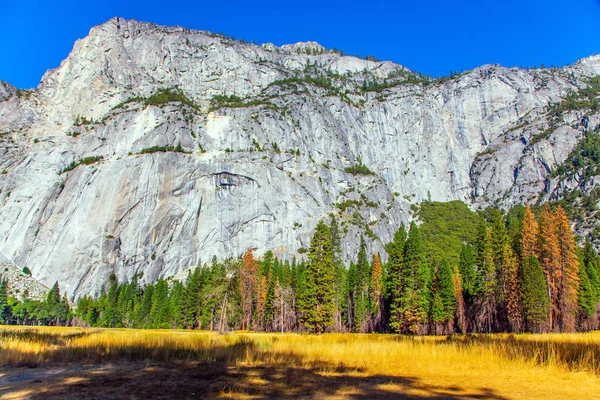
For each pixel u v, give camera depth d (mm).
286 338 38125
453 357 19750
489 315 72562
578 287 70938
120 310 119938
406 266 69250
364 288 91875
